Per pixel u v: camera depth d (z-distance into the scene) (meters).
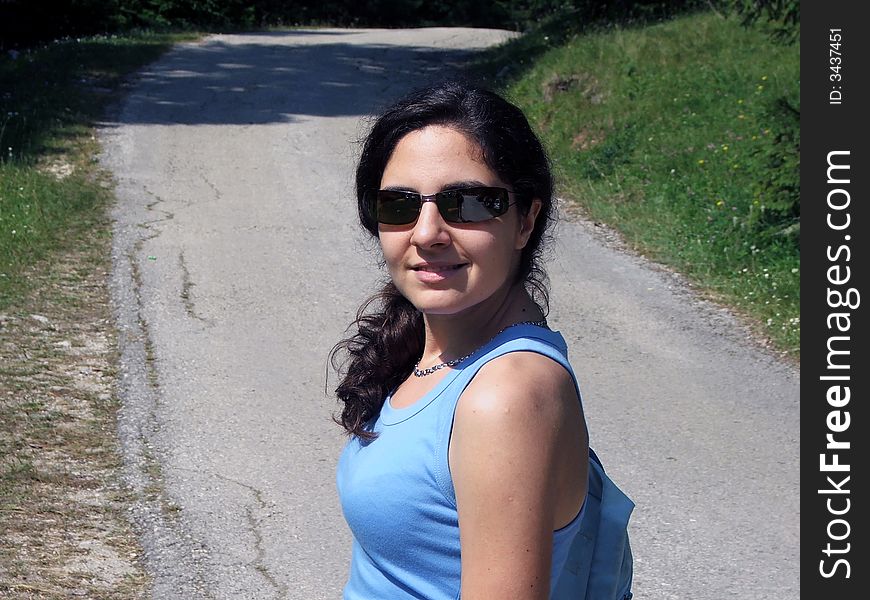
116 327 7.10
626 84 13.70
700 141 11.53
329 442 5.57
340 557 4.40
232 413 5.87
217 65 18.91
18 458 5.04
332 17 36.50
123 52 19.34
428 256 1.55
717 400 6.29
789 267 8.31
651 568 4.45
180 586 4.07
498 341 1.50
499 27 41.09
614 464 5.44
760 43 13.97
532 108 13.99
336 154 12.91
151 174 11.59
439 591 1.47
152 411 5.80
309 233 9.72
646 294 8.17
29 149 12.10
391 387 1.78
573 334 7.35
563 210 10.61
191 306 7.64
